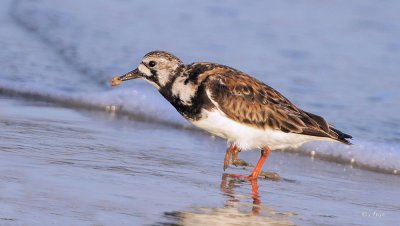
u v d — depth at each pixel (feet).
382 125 49.52
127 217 30.37
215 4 75.51
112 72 56.85
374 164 43.65
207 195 34.71
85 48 61.98
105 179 35.17
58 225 28.66
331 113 51.37
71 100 51.78
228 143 40.42
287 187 37.83
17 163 36.04
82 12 71.72
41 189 32.50
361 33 69.46
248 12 73.82
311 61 61.82
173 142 44.91
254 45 65.00
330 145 45.34
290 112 38.88
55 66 58.03
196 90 38.45
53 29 66.64
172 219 30.76
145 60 39.60
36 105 50.29
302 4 76.89
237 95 38.34
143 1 75.82
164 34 66.33
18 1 75.66
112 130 45.98
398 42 67.56
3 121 44.96
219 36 66.54
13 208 29.91
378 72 60.34
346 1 77.10
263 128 38.52
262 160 39.11
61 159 37.73
